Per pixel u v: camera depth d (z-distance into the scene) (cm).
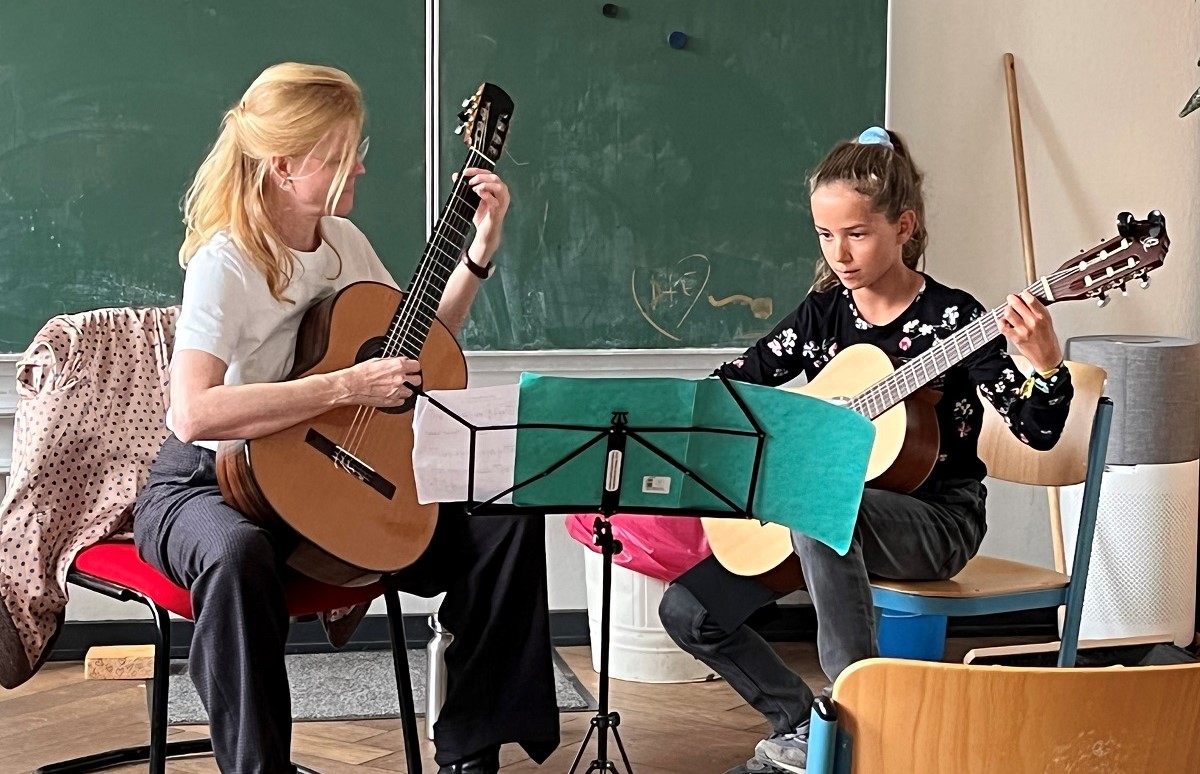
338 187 201
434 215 313
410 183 312
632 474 178
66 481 211
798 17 321
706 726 268
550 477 176
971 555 232
